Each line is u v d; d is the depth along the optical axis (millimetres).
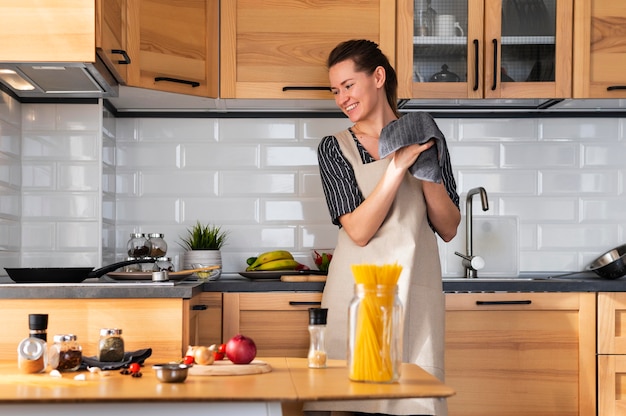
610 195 3988
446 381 3309
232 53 3684
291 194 3967
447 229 2889
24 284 2592
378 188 2688
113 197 3918
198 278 3424
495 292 3316
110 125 3857
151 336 2564
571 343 3324
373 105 2959
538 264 3980
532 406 3309
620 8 3721
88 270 2908
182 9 3576
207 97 3660
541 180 3990
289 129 3982
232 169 3965
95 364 2080
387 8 3695
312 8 3703
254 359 2199
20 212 3695
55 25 2912
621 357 3316
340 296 2822
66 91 3439
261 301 3309
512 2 3721
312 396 1604
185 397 1587
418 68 3695
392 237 2773
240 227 3955
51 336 2543
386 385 1735
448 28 3707
